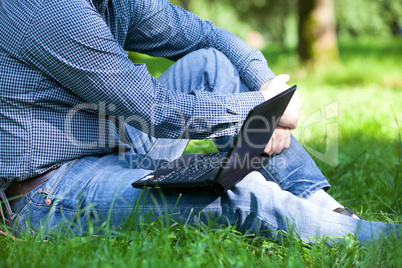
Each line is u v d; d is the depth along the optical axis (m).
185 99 2.57
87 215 2.40
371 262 2.10
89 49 2.38
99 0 2.61
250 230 2.39
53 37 2.36
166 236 2.17
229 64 2.90
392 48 20.59
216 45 3.14
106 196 2.43
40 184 2.50
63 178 2.49
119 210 2.42
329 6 14.25
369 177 3.97
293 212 2.33
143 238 2.23
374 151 4.81
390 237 2.27
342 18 35.03
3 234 2.43
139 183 2.30
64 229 2.33
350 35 36.28
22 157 2.44
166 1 3.13
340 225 2.32
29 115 2.45
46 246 2.21
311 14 14.16
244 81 2.98
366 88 10.48
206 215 2.40
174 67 2.96
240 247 2.22
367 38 31.36
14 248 2.17
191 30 3.14
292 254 2.18
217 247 2.15
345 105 7.83
